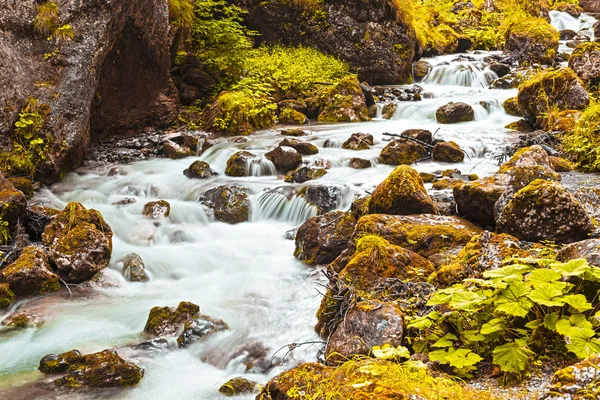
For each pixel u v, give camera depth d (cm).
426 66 1938
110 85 1370
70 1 1131
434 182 947
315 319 618
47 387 536
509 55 1995
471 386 404
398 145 1130
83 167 1219
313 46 1905
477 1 2592
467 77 1834
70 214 835
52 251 788
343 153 1198
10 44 1081
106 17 1180
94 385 534
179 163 1249
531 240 600
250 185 1041
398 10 1861
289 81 1656
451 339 447
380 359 441
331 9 1877
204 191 1058
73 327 657
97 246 801
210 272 812
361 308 503
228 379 546
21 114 1069
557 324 403
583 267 416
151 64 1431
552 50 1945
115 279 791
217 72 1673
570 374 334
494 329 423
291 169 1146
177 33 1622
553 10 2800
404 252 607
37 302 727
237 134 1423
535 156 796
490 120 1448
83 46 1147
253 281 755
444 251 660
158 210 982
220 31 1664
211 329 617
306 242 796
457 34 2284
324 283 705
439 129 1294
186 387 534
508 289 428
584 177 911
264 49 1884
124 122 1434
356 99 1562
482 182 757
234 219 976
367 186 958
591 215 670
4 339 634
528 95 1299
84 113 1155
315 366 434
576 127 1064
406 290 547
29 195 1021
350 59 1870
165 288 770
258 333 612
